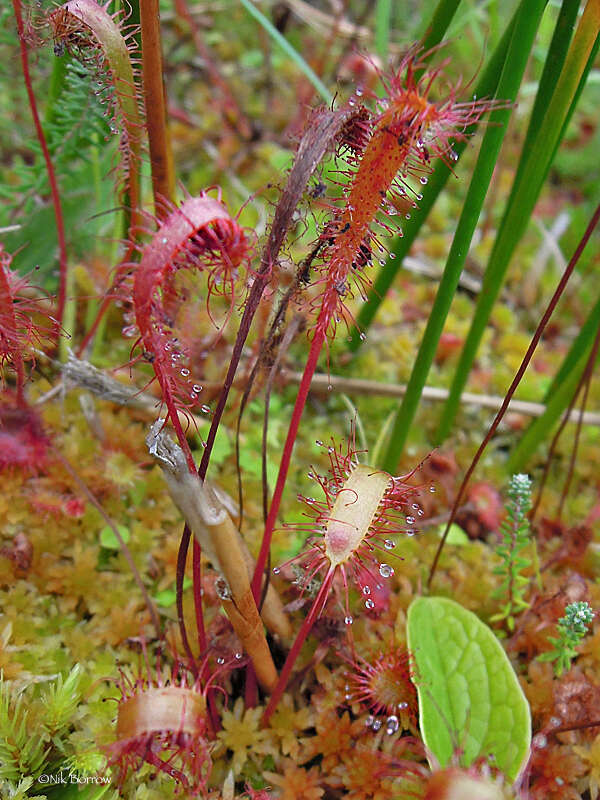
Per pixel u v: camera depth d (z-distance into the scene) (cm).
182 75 30
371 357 23
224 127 28
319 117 11
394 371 23
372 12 32
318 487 19
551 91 16
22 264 20
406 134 11
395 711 15
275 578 17
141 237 18
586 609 15
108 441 19
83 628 17
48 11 13
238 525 14
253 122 28
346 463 13
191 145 28
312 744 15
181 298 14
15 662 15
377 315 24
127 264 10
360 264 12
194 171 27
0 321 13
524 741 14
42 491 18
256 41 32
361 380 22
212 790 14
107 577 17
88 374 16
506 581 16
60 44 13
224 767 15
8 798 13
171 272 11
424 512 19
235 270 10
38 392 20
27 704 15
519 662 17
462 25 22
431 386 23
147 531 18
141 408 20
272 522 13
